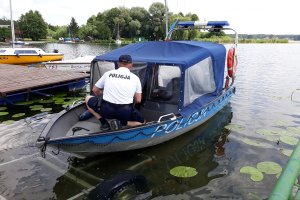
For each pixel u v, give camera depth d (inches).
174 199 148.3
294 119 277.7
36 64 690.8
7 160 188.4
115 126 172.7
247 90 416.2
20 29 2854.3
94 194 139.6
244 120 273.6
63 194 151.9
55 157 193.5
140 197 149.3
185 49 220.8
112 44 2153.1
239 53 1207.6
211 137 229.5
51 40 3078.2
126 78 171.3
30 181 163.6
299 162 55.7
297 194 56.4
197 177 169.8
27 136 229.9
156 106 215.9
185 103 204.1
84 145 167.2
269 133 234.1
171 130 202.1
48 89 402.9
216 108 265.3
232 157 196.4
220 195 151.8
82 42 2623.0
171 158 193.2
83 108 218.4
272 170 173.3
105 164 184.2
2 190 154.3
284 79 517.7
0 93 311.0
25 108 314.7
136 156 195.2
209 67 232.7
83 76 422.3
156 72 212.8
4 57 698.2
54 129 181.8
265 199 148.0
